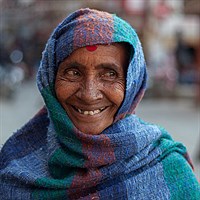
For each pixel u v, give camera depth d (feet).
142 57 7.51
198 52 59.26
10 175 7.75
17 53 68.44
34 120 8.32
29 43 64.28
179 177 7.47
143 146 7.35
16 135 8.35
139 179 7.32
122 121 7.41
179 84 74.08
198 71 56.18
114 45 7.16
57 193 7.30
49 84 7.46
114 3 44.06
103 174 7.20
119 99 7.25
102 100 7.23
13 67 64.03
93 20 7.13
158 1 53.31
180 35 81.00
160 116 46.73
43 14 40.01
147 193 7.30
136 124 7.52
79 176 7.24
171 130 38.83
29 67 67.82
